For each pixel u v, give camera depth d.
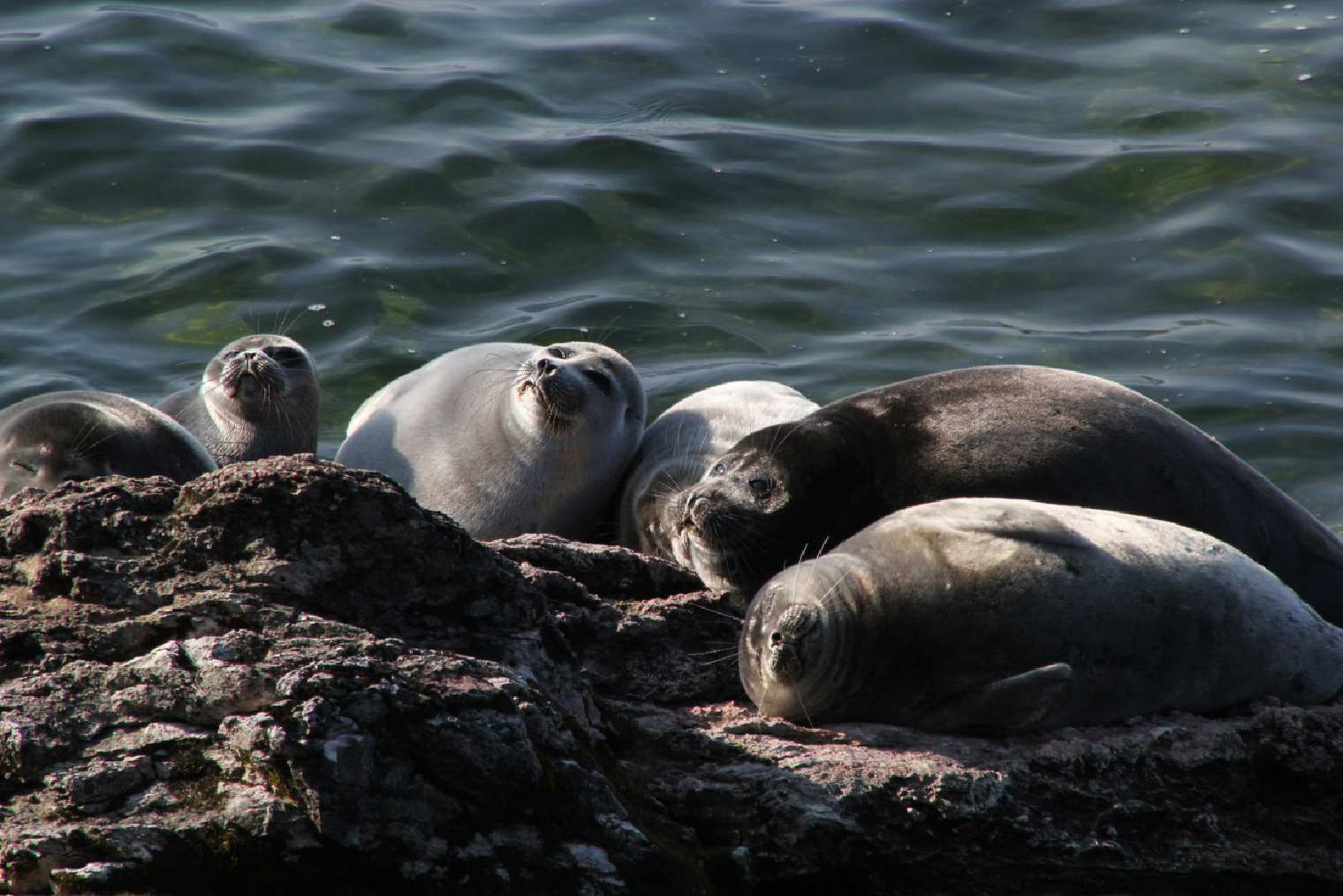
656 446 33.12
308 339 39.72
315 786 16.55
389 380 38.53
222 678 17.36
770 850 19.41
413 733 17.06
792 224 45.09
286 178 45.88
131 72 51.19
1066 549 21.81
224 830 16.55
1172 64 52.88
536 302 41.44
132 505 20.31
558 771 17.66
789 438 27.36
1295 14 56.16
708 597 24.41
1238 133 48.34
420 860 16.75
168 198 44.88
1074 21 56.09
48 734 17.16
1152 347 39.19
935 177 47.09
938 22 56.00
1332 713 22.44
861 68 53.28
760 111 50.81
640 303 41.31
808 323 40.78
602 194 45.72
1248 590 22.58
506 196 45.50
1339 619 26.56
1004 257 43.50
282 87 51.03
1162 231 44.25
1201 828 20.78
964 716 21.53
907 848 19.72
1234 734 21.75
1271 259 42.59
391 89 51.16
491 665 18.55
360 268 42.06
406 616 19.88
